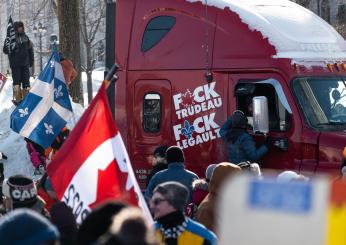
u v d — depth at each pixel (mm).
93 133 9016
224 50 17156
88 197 8836
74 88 30922
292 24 17203
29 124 16547
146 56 18219
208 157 17312
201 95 17406
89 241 6148
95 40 68062
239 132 16328
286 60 16516
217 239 8078
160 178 13078
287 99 16391
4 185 9164
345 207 3158
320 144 15977
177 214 7980
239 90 16828
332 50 17422
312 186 3037
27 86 29109
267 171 16453
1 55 88250
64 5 30953
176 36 17859
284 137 16391
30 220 5102
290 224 3018
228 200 3076
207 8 17484
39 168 23922
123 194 8828
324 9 57750
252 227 3041
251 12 17094
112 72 9617
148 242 4797
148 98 18203
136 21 18453
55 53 16828
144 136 18234
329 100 16656
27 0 72562
